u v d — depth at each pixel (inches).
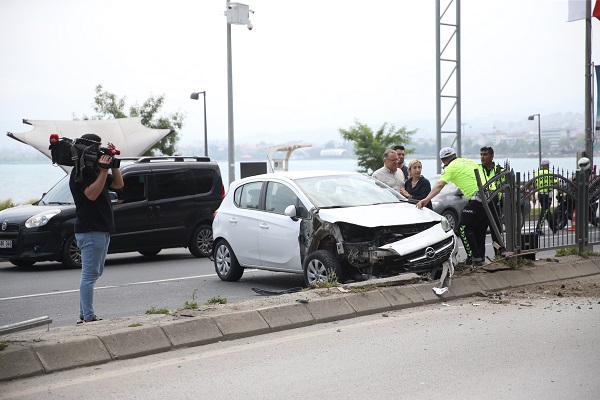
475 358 283.6
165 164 691.4
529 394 240.7
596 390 244.4
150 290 495.2
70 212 627.5
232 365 276.7
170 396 240.2
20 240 612.7
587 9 754.2
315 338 318.0
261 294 446.0
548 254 599.8
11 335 291.3
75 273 599.8
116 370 269.9
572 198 500.1
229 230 516.7
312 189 469.7
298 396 239.9
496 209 463.5
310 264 438.9
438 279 426.9
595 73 757.3
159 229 678.5
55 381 256.5
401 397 237.9
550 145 3934.5
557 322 343.6
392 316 360.8
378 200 470.3
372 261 410.0
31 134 1059.3
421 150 4512.8
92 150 330.6
